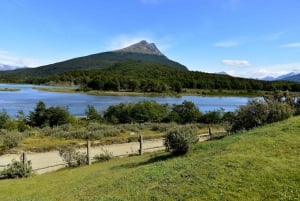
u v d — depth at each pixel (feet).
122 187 27.66
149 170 32.73
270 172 25.58
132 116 99.60
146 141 67.15
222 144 40.37
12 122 84.17
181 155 41.50
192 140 42.29
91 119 101.86
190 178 26.32
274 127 42.29
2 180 40.37
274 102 55.42
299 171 25.41
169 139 43.04
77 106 192.85
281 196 21.91
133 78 476.54
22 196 32.24
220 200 22.07
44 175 42.27
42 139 70.44
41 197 30.40
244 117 55.57
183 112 102.89
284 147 31.58
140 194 24.56
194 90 440.86
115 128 81.82
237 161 28.58
